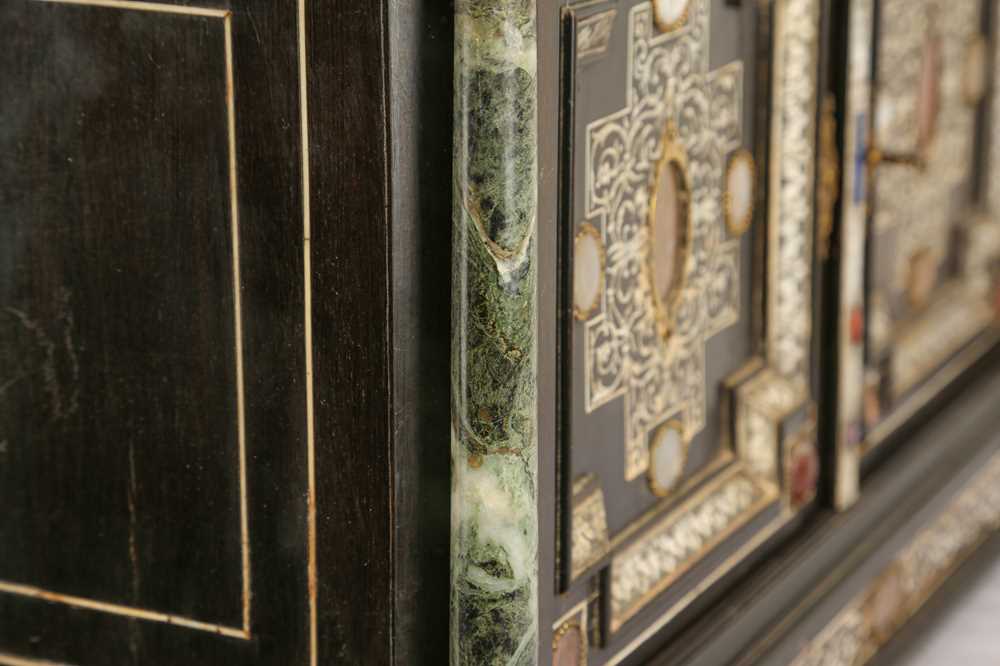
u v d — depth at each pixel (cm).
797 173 305
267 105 218
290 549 235
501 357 218
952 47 366
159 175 229
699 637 288
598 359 257
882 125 337
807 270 313
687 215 277
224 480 238
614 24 246
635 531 275
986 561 393
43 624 259
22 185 239
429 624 235
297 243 221
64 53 230
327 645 235
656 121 263
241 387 232
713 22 276
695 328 286
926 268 375
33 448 252
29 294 244
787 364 315
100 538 250
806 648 313
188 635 247
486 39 208
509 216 214
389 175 212
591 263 249
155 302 235
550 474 242
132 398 241
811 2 300
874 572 336
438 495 231
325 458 228
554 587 248
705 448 296
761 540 311
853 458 334
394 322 218
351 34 210
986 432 392
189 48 221
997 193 401
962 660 351
